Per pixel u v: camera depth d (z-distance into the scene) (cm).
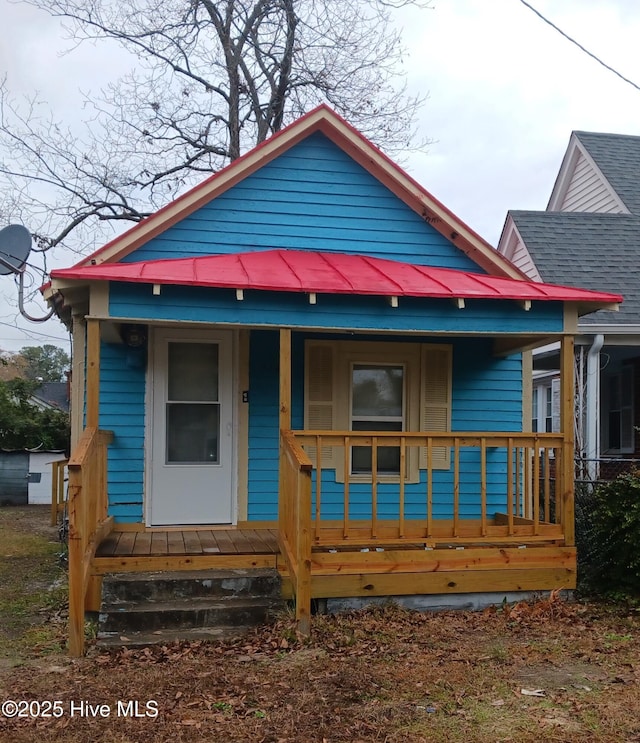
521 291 753
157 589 648
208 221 866
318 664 554
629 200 1569
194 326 746
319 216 896
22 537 1207
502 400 936
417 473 902
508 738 429
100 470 721
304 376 880
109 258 815
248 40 1998
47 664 557
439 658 573
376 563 699
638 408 1355
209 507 845
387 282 746
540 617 688
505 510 929
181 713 464
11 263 922
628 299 1197
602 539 768
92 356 673
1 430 2023
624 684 518
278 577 667
